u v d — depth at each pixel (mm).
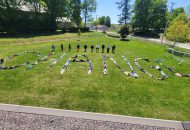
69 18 78000
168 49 32188
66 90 13242
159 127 9008
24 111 9867
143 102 12023
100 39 45125
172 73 19250
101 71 18078
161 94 13469
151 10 76625
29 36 45906
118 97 12539
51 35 49906
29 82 14469
